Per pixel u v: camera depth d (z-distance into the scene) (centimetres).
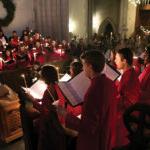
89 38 1312
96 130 209
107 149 222
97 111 203
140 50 922
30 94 307
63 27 1254
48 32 1262
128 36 1400
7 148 389
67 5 1218
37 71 570
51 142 255
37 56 859
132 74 290
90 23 1302
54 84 279
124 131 278
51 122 254
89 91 208
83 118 208
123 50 298
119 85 292
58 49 966
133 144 154
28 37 1031
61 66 777
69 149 272
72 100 232
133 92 285
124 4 1323
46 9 1231
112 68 302
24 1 1173
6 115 388
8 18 1124
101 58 212
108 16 1341
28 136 296
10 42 978
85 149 214
